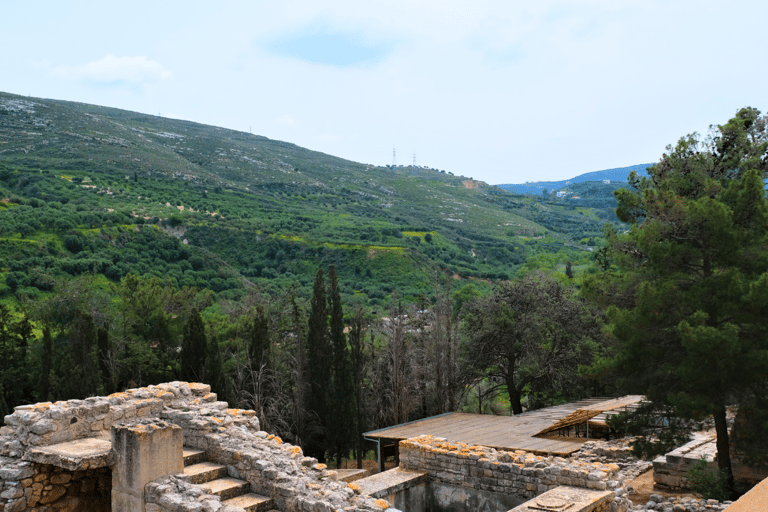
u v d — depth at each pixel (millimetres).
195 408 12594
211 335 30375
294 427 31531
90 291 44000
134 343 35562
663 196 17750
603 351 35062
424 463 14266
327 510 9328
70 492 10938
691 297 16453
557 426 22547
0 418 29109
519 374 39781
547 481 12117
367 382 37812
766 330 15617
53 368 29516
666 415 18047
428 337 39562
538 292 39594
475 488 13289
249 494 10383
